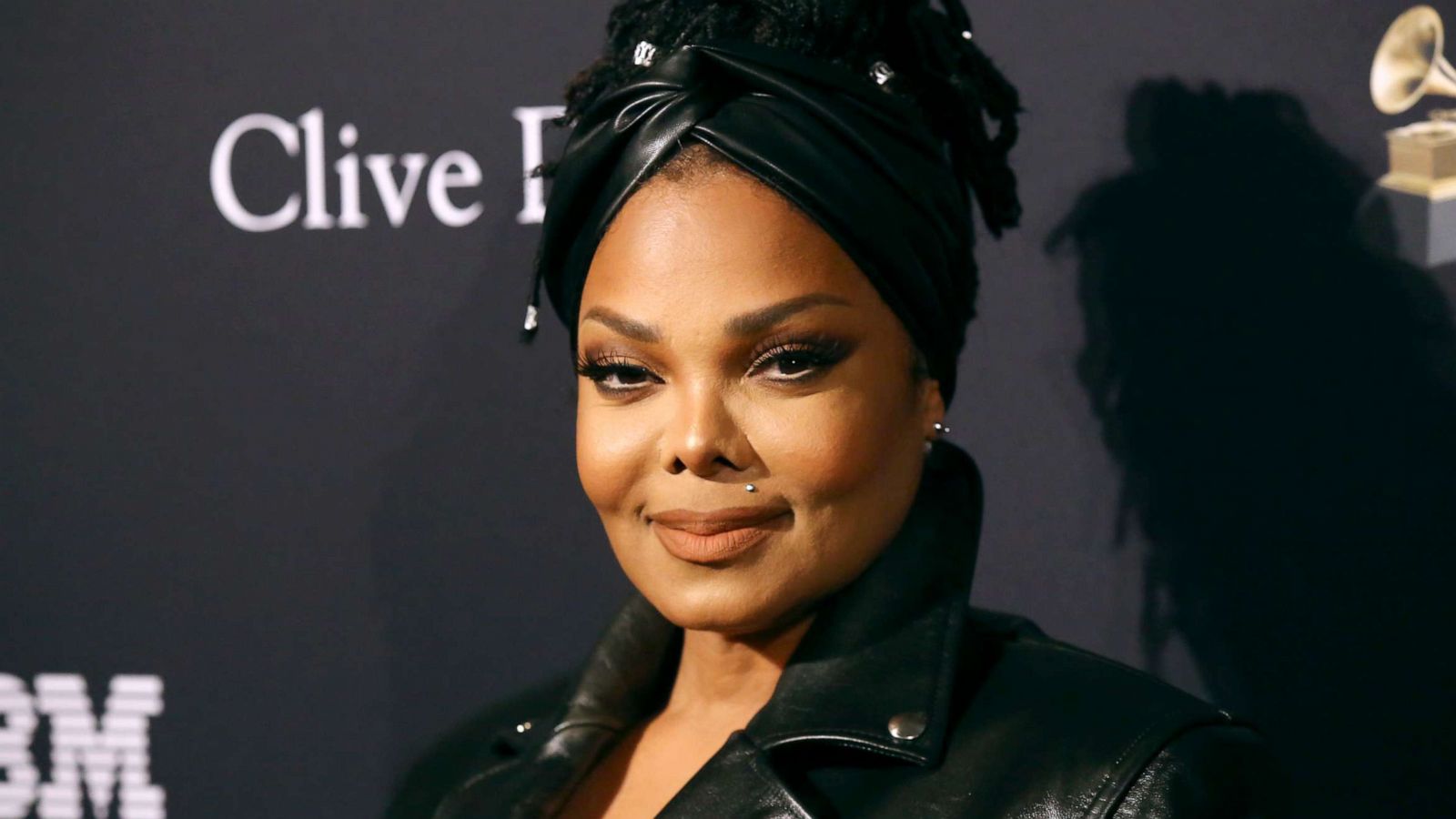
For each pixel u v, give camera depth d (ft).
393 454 6.97
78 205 6.99
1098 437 6.48
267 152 6.88
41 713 7.20
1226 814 3.88
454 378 6.90
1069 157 6.41
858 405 4.09
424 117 6.77
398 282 6.88
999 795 3.93
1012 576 6.60
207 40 6.85
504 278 6.81
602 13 6.63
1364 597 6.27
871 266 4.08
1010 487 6.58
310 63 6.81
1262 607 6.36
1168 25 6.28
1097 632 6.54
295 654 7.09
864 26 4.38
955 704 4.25
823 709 4.19
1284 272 6.25
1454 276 6.11
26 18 6.92
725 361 4.02
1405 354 6.17
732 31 4.30
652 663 5.04
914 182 4.23
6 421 7.12
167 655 7.14
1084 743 3.95
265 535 7.06
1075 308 6.46
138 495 7.09
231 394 7.01
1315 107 6.18
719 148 4.00
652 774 4.70
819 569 4.17
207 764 7.16
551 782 4.85
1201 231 6.31
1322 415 6.26
